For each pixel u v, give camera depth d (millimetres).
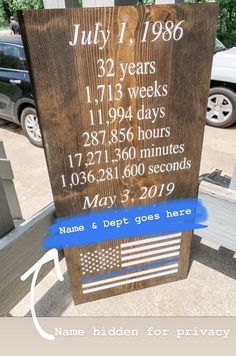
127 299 2186
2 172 2182
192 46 1452
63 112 1470
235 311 2088
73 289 2062
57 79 1390
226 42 9070
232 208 1845
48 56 1333
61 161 1589
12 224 1635
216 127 4973
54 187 1652
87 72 1404
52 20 1267
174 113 1608
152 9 1329
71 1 1715
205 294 2211
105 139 1591
